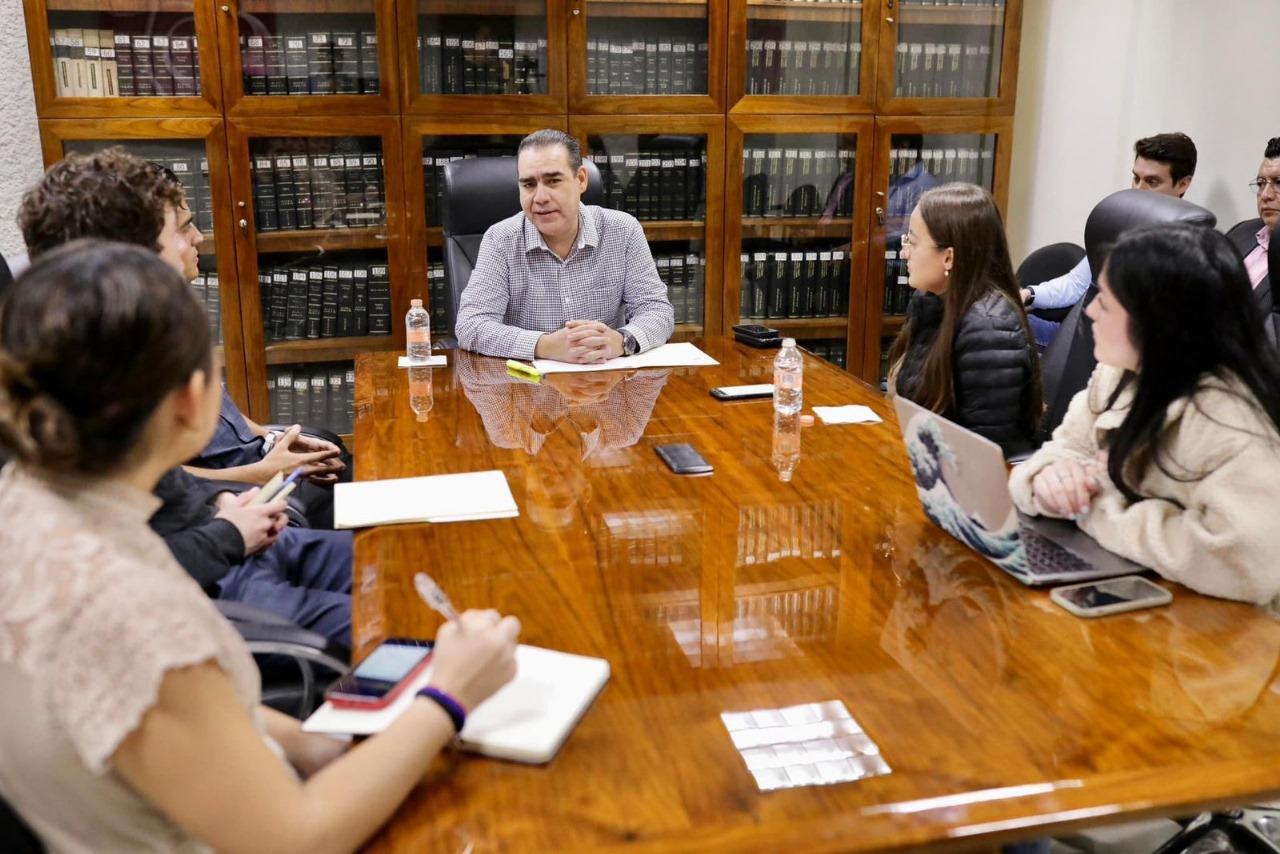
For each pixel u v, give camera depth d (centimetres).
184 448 94
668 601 142
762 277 438
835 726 112
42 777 88
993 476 140
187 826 86
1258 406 140
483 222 335
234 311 391
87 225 182
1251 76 357
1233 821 193
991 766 105
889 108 423
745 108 409
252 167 382
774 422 229
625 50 398
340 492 183
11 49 364
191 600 90
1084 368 273
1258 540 135
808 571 151
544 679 119
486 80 391
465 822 97
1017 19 427
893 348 274
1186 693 118
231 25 365
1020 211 484
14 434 84
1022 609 138
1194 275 140
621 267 319
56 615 83
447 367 283
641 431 222
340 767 95
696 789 102
